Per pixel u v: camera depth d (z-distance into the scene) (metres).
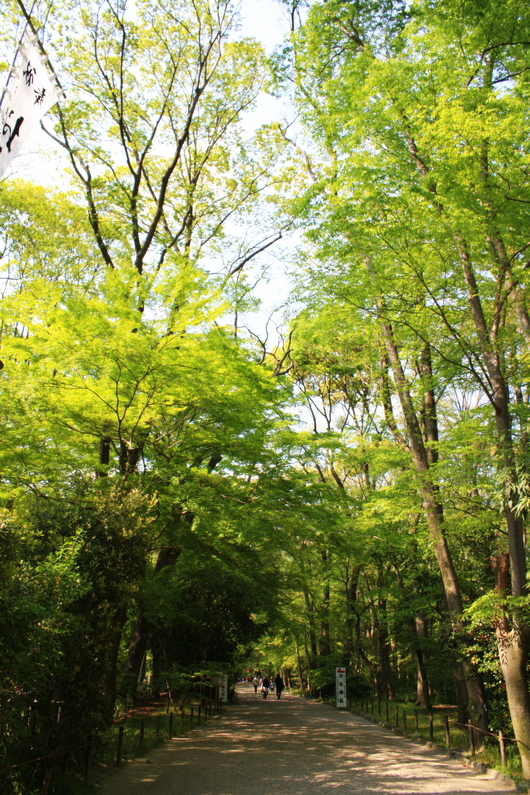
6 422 9.98
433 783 9.35
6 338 10.02
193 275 10.32
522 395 14.84
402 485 16.83
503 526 14.20
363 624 35.38
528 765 9.21
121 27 15.73
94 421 11.25
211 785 8.88
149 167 18.27
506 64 10.48
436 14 10.26
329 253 11.46
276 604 19.94
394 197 10.51
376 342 17.91
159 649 22.95
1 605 5.30
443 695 25.64
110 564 8.77
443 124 8.98
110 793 8.10
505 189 9.35
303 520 13.51
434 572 19.20
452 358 13.84
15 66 4.50
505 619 10.16
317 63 15.25
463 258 11.46
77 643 7.85
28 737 6.96
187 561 14.73
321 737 15.23
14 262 16.58
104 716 8.53
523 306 11.99
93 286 12.95
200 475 11.74
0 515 6.14
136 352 9.82
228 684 28.48
